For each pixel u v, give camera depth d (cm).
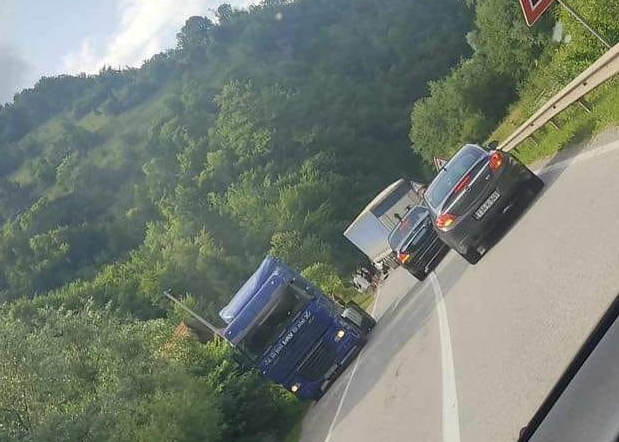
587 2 1606
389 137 11981
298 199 9219
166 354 2297
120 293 8538
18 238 15875
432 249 1938
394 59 14062
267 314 1797
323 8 18762
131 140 19238
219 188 11950
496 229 1338
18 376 1766
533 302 829
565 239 938
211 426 1798
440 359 981
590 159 1206
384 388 1183
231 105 12531
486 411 655
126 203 17200
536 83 3750
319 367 1809
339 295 4241
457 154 1465
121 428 1664
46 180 19600
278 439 1845
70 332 2016
